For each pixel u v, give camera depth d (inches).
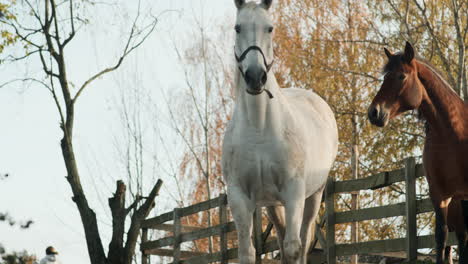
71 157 645.3
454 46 767.1
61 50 668.1
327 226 404.2
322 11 828.0
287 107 297.0
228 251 477.4
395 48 756.6
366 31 800.3
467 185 291.6
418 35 755.4
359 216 390.3
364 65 795.4
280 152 285.7
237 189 289.4
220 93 997.2
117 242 611.5
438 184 295.6
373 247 381.4
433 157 294.8
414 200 358.9
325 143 339.0
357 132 783.7
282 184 289.7
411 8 768.3
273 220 336.5
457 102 297.7
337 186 404.2
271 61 278.4
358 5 816.3
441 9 786.8
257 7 279.9
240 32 275.7
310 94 368.5
